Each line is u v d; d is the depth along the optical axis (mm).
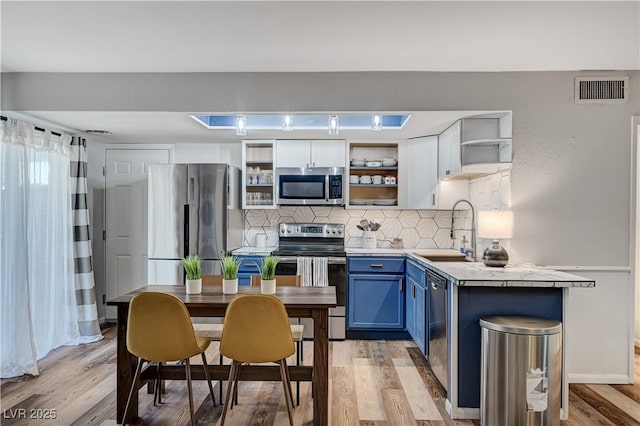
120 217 4730
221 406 2723
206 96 3273
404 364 3490
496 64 3074
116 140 4586
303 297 2559
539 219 3217
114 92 3266
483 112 3246
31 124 3549
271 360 2266
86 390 2941
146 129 3975
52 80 3252
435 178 4238
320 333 2439
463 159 3459
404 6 2219
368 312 4148
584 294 3184
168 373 2641
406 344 4047
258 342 2242
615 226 3201
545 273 2732
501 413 2393
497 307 2617
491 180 3615
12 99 3242
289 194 4457
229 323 2256
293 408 2705
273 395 2912
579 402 2816
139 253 4727
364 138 4387
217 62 3057
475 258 3893
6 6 2191
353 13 2299
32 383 3068
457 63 3059
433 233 4688
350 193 4754
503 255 2980
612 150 3209
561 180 3215
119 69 3193
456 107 3225
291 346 2301
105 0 2143
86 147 4289
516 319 2508
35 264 3602
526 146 3219
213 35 2582
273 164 4480
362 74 3250
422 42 2684
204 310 2441
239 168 4707
